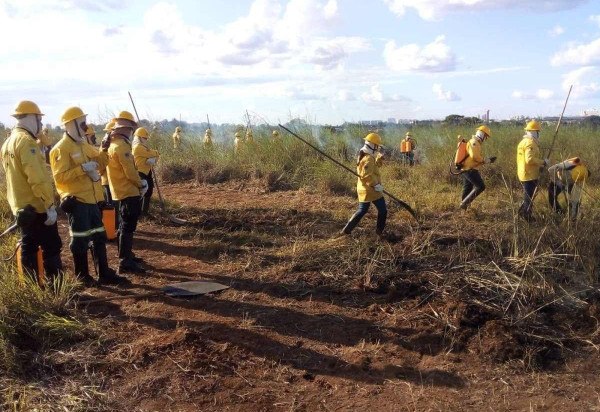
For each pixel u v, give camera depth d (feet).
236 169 44.80
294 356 15.17
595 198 27.71
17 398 12.90
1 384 13.32
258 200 36.42
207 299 18.71
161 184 44.14
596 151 43.88
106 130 25.09
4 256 20.53
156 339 15.39
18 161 16.62
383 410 12.91
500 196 34.55
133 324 16.67
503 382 14.14
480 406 13.12
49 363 14.30
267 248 23.99
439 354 15.40
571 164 25.38
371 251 22.04
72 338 15.44
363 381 14.08
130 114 21.98
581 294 18.01
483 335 15.98
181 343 15.11
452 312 17.04
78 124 18.81
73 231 19.22
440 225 26.40
